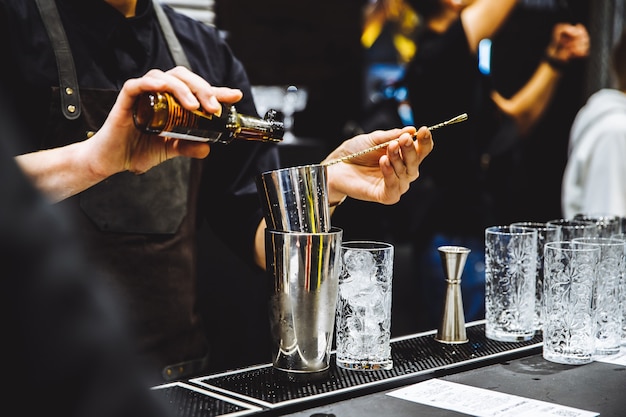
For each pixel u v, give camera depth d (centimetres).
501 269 140
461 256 136
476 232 348
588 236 157
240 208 169
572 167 298
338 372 121
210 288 223
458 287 139
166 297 162
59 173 124
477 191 345
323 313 115
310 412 106
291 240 113
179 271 163
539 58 385
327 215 117
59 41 150
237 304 226
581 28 387
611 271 134
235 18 444
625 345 142
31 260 44
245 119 124
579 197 296
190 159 163
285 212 116
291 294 114
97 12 154
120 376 47
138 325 158
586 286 128
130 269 158
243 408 105
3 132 46
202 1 254
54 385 44
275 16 448
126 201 156
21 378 43
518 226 153
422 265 363
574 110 403
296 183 115
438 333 140
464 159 335
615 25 410
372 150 122
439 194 349
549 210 404
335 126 398
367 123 353
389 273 122
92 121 154
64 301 45
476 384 118
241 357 227
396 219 366
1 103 48
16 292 43
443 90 326
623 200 285
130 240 157
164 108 111
